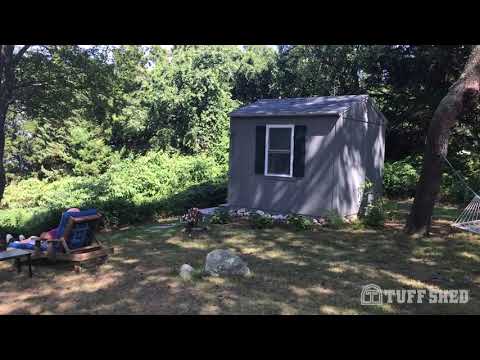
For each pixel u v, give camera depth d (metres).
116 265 7.16
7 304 5.36
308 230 10.09
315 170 11.04
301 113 11.02
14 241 8.23
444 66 17.61
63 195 16.61
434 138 9.09
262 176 11.95
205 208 13.94
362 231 9.97
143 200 13.70
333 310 5.12
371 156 12.63
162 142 22.27
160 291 5.78
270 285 6.02
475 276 6.55
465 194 14.65
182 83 22.11
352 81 21.86
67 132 22.34
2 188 10.68
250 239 9.17
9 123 21.16
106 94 12.90
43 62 11.33
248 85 27.28
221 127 21.84
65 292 5.79
